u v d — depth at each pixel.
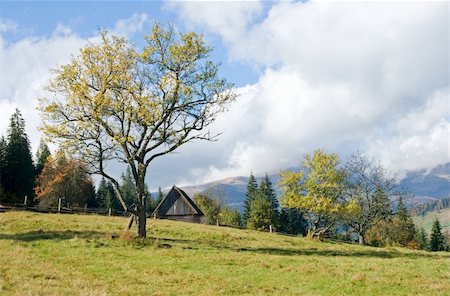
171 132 36.72
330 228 70.88
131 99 36.34
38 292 15.98
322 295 18.55
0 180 85.19
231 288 19.30
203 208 110.88
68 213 61.12
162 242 35.56
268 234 57.75
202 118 38.00
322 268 25.44
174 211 87.81
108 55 36.03
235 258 28.61
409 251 49.09
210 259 27.77
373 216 74.06
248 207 122.94
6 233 36.62
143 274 21.75
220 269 24.27
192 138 37.72
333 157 62.12
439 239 120.81
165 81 36.31
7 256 24.62
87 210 70.75
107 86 35.81
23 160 89.44
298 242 50.06
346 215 66.88
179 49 37.12
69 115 35.78
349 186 71.62
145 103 34.91
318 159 61.91
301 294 18.66
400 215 93.94
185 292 18.23
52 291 16.42
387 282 21.45
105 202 118.12
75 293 16.53
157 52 37.69
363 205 73.06
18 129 95.56
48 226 41.25
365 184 73.69
